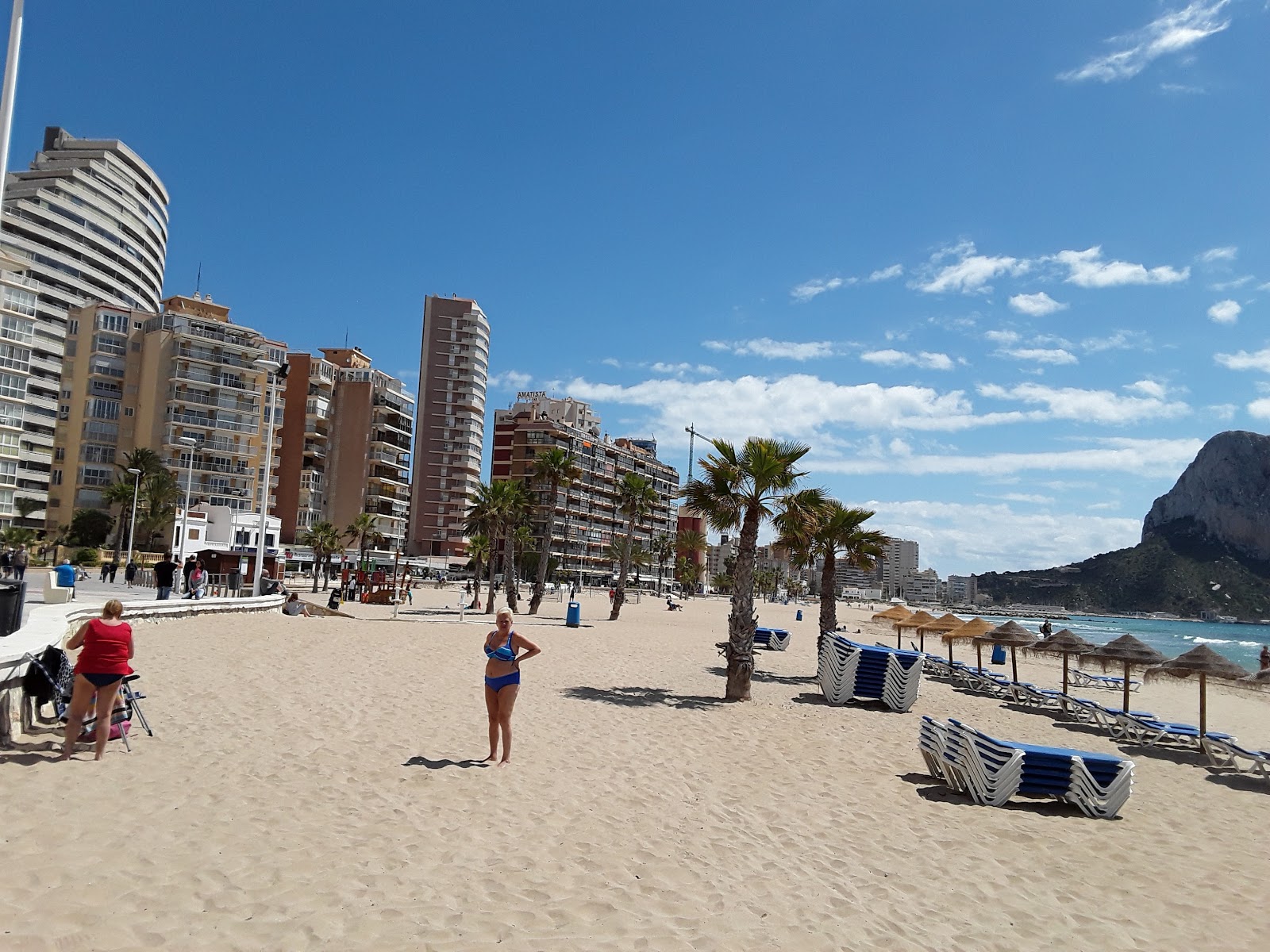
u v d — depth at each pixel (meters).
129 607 20.17
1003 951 5.50
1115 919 6.32
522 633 29.73
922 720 11.08
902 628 29.52
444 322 129.25
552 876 5.89
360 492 102.62
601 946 4.82
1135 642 18.05
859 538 24.27
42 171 105.69
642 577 150.00
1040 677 31.73
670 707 14.91
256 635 20.36
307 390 97.75
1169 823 9.66
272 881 5.26
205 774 7.64
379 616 39.38
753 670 23.14
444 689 14.27
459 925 4.89
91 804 6.40
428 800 7.45
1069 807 9.87
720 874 6.32
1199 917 6.49
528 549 93.44
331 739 9.56
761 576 170.00
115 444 81.38
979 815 9.06
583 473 139.75
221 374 84.19
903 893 6.41
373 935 4.64
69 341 81.44
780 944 5.16
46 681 8.22
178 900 4.84
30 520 77.00
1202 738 14.39
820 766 10.85
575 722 12.41
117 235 107.38
